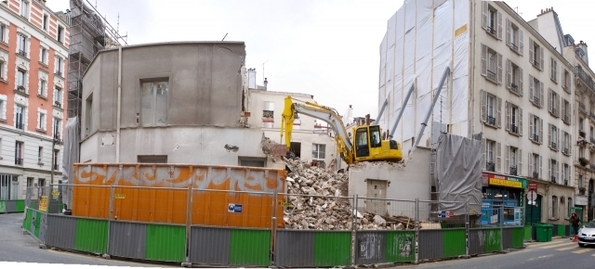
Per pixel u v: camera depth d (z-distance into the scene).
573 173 40.00
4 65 41.09
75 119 26.14
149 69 19.19
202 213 12.60
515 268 13.30
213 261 11.30
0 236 16.62
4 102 40.97
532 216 31.72
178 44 18.98
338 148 24.16
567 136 39.19
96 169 15.62
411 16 32.25
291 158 21.97
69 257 12.02
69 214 14.36
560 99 37.62
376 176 20.34
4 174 40.59
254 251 11.37
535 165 32.94
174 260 11.41
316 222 14.14
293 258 11.43
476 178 23.73
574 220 29.78
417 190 21.78
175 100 18.73
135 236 11.86
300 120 42.53
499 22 29.11
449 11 27.95
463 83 26.19
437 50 28.70
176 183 14.58
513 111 30.56
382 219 14.31
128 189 13.38
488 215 18.14
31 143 44.47
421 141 28.72
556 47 41.25
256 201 12.55
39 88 45.91
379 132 22.84
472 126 25.62
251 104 41.19
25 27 43.72
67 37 50.81
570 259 16.00
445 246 14.88
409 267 12.91
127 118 19.31
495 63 28.45
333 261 11.78
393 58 35.03
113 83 19.84
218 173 14.44
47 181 46.75
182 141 18.34
